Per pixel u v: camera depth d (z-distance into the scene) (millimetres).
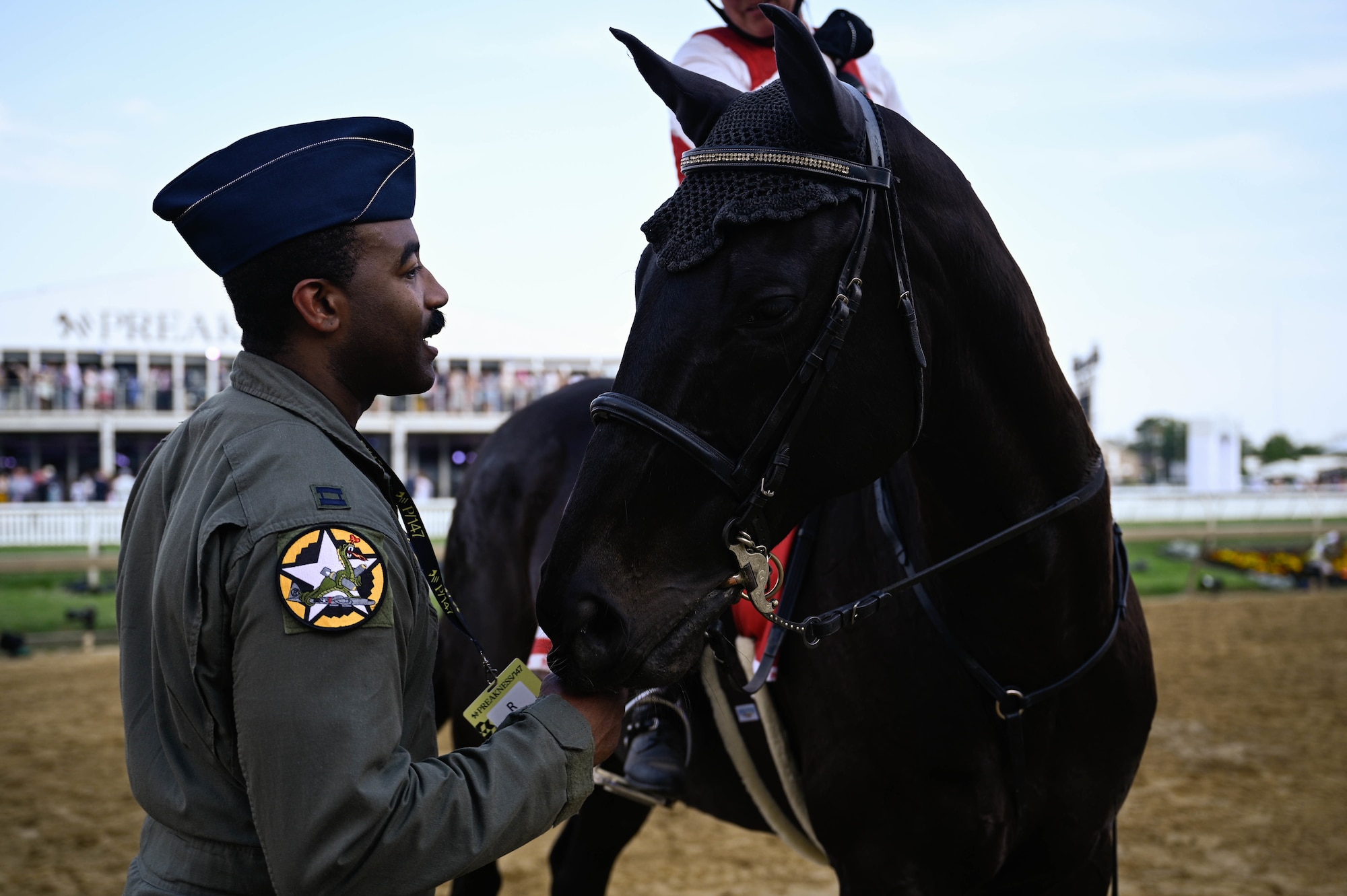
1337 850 4277
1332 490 20000
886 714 1807
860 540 1930
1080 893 1960
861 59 2398
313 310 1242
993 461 1639
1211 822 4633
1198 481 27047
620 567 1319
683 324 1344
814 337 1372
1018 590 1674
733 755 2154
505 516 2873
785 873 4281
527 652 2811
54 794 5145
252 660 1049
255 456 1146
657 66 1586
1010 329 1591
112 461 24172
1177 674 7422
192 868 1153
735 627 2090
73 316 23875
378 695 1079
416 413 24344
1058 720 1783
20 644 8930
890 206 1437
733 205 1345
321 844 1024
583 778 1233
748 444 1359
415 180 1334
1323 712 6371
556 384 25125
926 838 1813
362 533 1115
